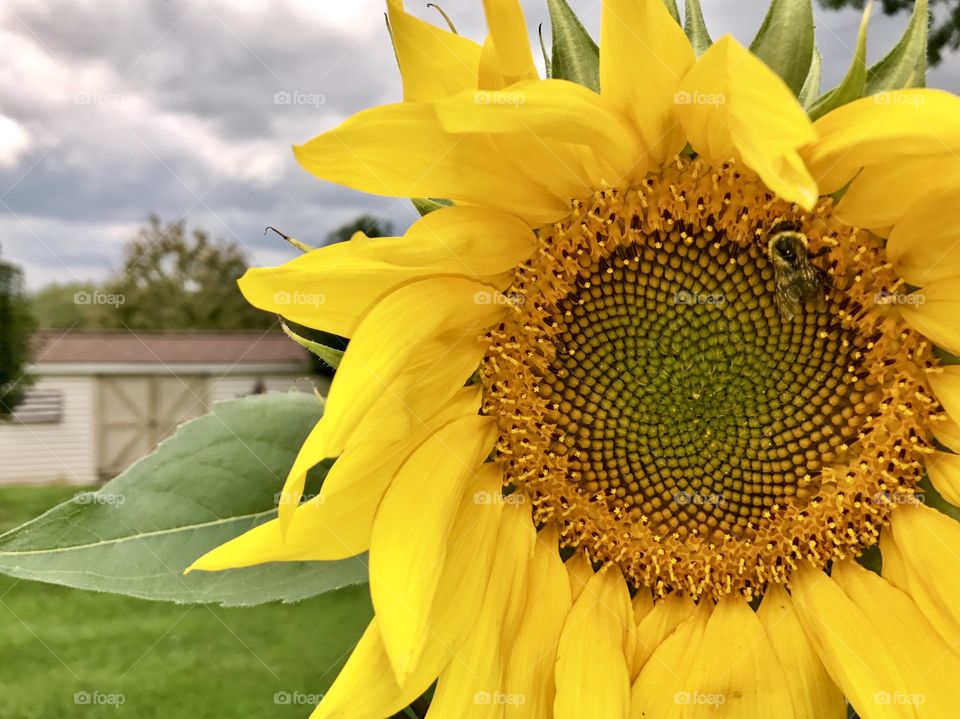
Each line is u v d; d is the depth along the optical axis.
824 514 0.18
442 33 0.15
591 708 0.17
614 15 0.14
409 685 0.16
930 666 0.17
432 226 0.16
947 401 0.17
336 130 0.14
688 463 0.19
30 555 0.20
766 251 0.17
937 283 0.16
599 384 0.19
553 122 0.14
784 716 0.17
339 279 0.16
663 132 0.16
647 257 0.18
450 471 0.17
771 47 0.16
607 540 0.19
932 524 0.17
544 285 0.18
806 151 0.15
